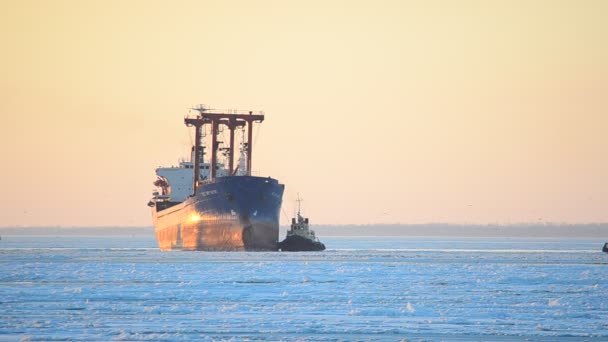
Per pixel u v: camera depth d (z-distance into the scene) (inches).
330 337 7573.8
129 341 7347.4
